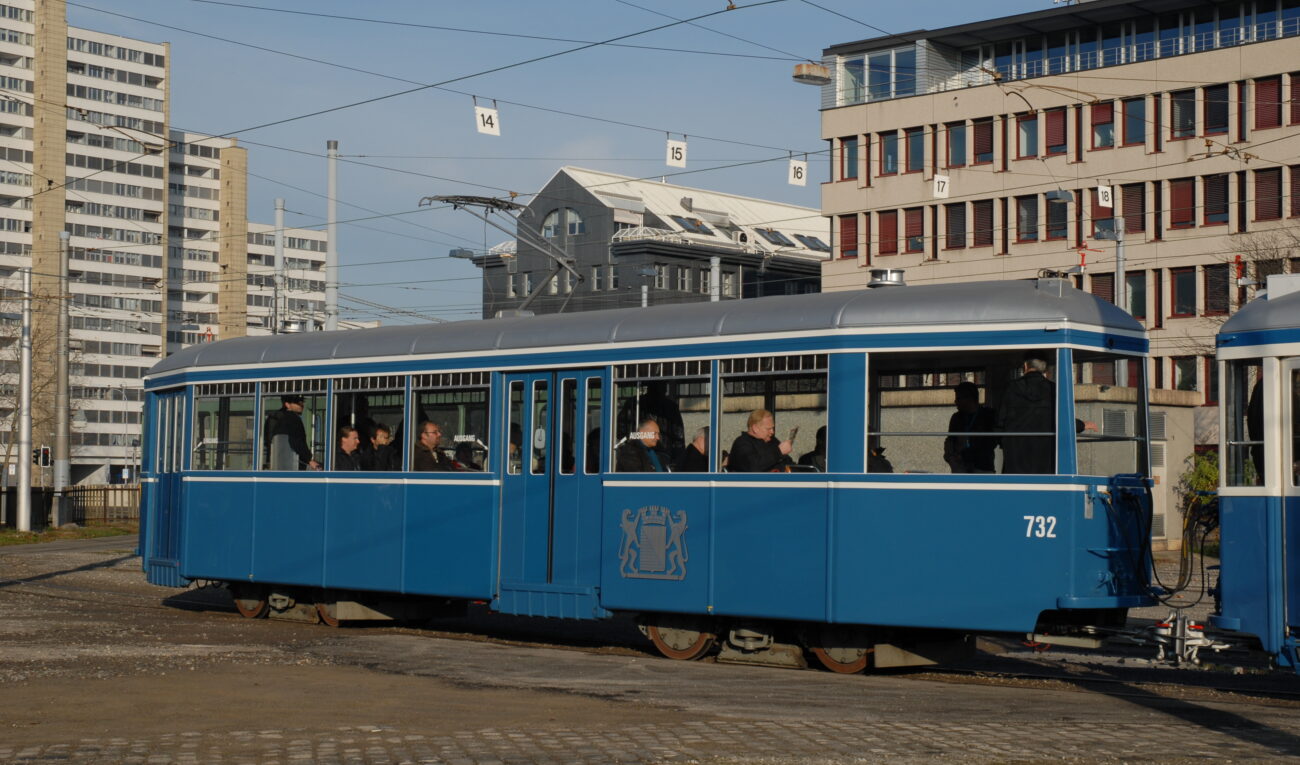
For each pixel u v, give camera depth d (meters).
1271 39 51.94
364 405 17.66
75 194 126.12
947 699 11.88
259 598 19.33
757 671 13.82
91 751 9.38
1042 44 58.19
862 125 62.28
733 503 14.23
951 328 13.22
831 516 13.54
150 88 132.38
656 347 14.91
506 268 90.94
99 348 129.00
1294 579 11.66
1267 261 48.97
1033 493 12.80
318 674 13.20
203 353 19.92
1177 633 12.41
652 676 13.30
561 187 88.56
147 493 21.00
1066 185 56.56
